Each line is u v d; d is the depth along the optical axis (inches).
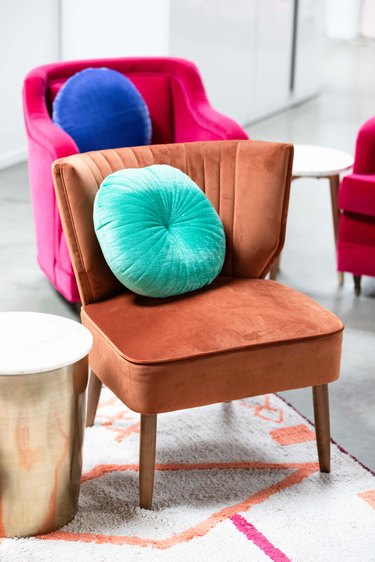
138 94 142.4
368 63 374.9
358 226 138.5
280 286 101.3
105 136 138.1
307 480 95.3
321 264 156.4
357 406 111.6
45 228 132.3
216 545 84.6
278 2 263.0
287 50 276.1
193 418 107.3
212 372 87.3
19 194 191.5
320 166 141.6
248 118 260.5
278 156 101.3
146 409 86.1
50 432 81.4
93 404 103.3
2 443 80.4
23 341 84.0
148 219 95.8
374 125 138.6
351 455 100.3
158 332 89.4
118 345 87.5
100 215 94.7
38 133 126.8
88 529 86.4
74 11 216.7
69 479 85.6
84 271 96.9
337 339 92.3
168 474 95.9
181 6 211.9
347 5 431.8
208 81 232.7
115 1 210.7
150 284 94.7
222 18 232.7
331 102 294.0
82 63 145.8
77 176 95.0
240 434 104.1
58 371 79.9
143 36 210.8
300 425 106.5
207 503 91.0
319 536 86.3
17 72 212.1
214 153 104.3
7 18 204.5
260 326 90.5
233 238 103.7
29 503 83.6
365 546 85.0
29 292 140.8
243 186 102.7
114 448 100.4
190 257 97.0
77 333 86.3
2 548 83.0
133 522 87.7
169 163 103.9
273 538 85.8
